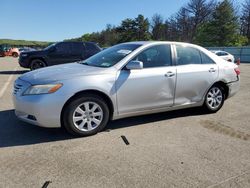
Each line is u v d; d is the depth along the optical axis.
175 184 3.38
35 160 3.92
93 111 4.84
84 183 3.37
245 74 16.23
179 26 74.25
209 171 3.71
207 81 6.08
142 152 4.24
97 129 4.90
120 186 3.31
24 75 5.05
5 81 11.27
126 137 4.83
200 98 6.08
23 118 4.72
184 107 5.90
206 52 6.26
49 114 4.49
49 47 14.44
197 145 4.56
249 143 4.71
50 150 4.25
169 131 5.18
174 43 5.80
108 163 3.87
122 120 5.74
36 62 14.21
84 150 4.27
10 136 4.78
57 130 5.06
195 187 3.33
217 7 59.25
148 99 5.31
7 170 3.63
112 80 4.89
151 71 5.30
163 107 5.56
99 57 5.72
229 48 40.72
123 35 87.00
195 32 69.88
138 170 3.69
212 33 58.81
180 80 5.65
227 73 6.41
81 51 14.73
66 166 3.76
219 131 5.25
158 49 5.54
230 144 4.64
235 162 3.99
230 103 7.55
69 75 4.69
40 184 3.33
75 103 4.63
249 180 3.52
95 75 4.79
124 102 5.07
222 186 3.37
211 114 6.37
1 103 7.12
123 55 5.26
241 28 68.00
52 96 4.47
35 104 4.45
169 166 3.82
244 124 5.70
